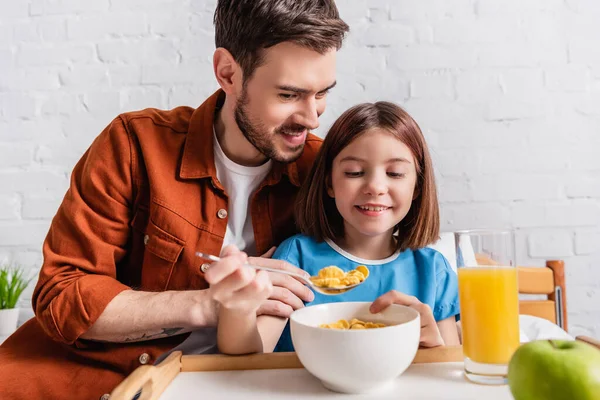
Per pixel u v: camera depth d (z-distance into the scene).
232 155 1.24
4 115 1.97
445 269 1.22
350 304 0.84
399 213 1.13
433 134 1.92
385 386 0.71
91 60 1.97
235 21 1.10
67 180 1.97
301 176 1.30
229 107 1.20
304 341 0.70
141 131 1.24
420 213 1.20
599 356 0.57
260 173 1.26
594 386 0.54
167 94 1.96
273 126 1.11
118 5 1.96
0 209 1.96
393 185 1.11
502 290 0.72
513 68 1.92
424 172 1.20
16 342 1.23
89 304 1.04
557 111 1.91
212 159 1.22
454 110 1.92
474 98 1.92
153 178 1.19
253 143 1.15
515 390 0.60
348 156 1.12
